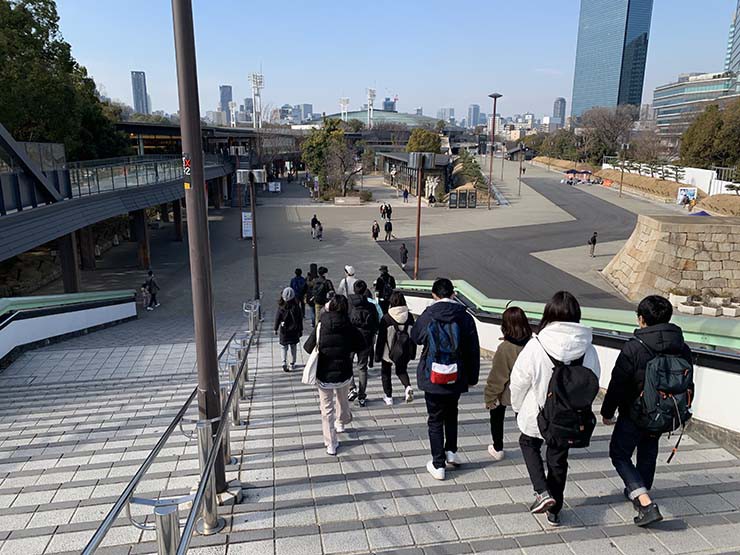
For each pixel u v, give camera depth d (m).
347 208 45.78
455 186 57.56
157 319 18.56
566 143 93.69
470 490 4.25
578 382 3.40
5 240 13.74
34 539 3.80
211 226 37.75
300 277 13.62
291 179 73.31
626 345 3.63
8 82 22.00
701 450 4.99
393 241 31.69
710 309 18.59
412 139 76.56
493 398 4.40
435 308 4.33
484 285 22.52
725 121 49.16
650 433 3.59
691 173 49.28
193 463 5.23
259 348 11.06
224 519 3.82
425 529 3.70
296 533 3.66
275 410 6.60
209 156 41.62
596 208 45.22
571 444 3.45
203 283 3.91
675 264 20.64
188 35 3.56
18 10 22.86
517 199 51.41
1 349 10.39
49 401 7.99
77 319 14.51
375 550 3.47
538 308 8.52
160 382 9.18
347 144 53.91
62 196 18.45
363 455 4.95
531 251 28.94
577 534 3.64
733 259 20.52
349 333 4.97
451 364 4.21
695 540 3.57
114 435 6.35
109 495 4.55
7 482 4.96
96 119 31.11
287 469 4.66
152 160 26.64
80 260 27.62
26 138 24.66
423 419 6.01
